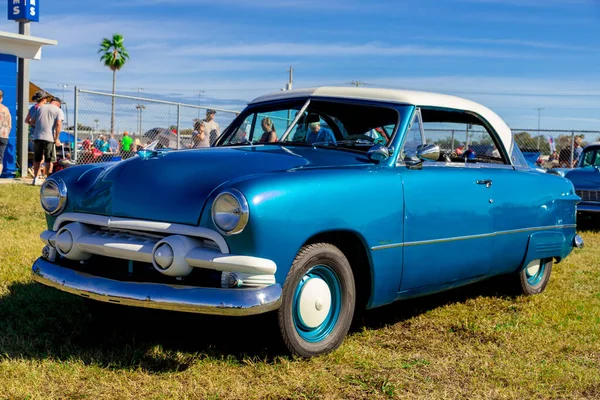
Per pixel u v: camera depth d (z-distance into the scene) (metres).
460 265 4.61
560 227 5.70
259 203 3.27
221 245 3.27
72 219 3.83
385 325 4.63
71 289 3.57
